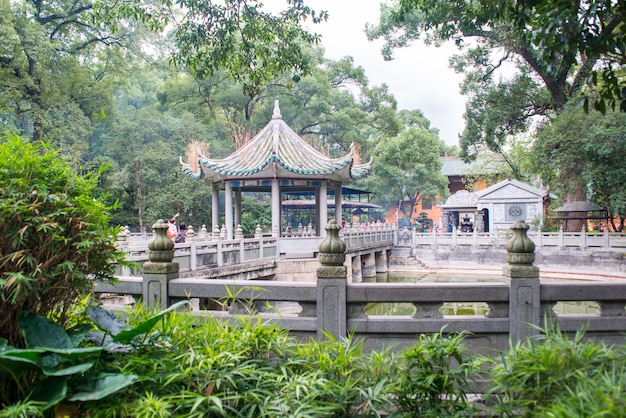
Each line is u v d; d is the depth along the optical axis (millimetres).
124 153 34094
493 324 5090
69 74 29234
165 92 42250
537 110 28703
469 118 29656
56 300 3900
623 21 4758
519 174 38906
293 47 11156
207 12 10500
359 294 5113
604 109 5039
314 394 3416
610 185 23844
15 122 31750
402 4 16641
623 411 2531
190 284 5414
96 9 10984
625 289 5062
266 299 5312
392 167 43094
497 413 3900
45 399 3098
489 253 31484
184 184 33688
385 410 4035
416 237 33656
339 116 42938
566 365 3293
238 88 38969
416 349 3943
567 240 28172
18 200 3434
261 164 18031
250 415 3385
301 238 18672
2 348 3176
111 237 4012
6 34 23969
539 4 5312
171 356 3695
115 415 3189
